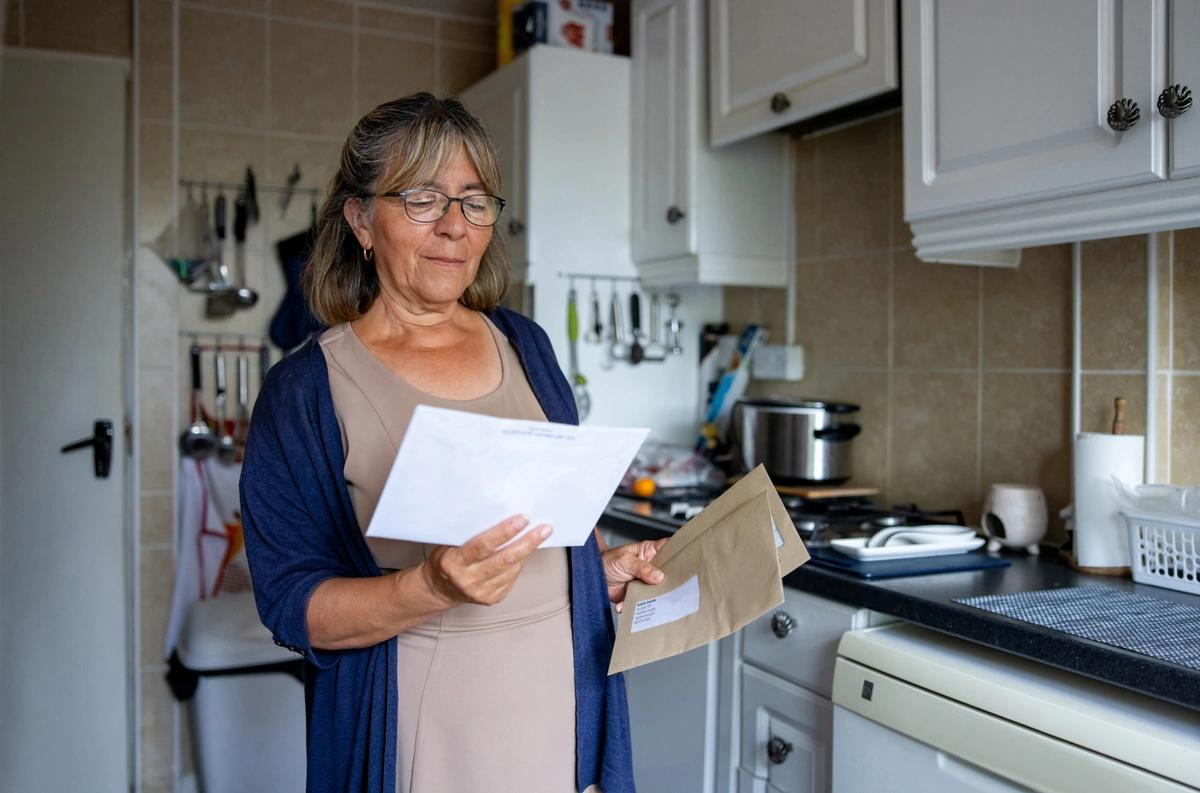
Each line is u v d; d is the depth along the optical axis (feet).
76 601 8.80
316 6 9.48
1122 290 5.46
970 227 5.14
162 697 9.11
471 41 10.13
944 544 5.52
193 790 9.17
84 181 8.75
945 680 4.18
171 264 8.98
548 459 3.11
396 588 3.32
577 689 3.86
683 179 7.86
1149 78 4.17
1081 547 5.24
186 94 9.05
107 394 8.83
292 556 3.67
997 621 4.18
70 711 8.82
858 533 6.19
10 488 8.63
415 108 3.71
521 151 8.38
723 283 7.97
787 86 6.63
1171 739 3.39
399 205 3.65
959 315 6.63
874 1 5.85
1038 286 6.05
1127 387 5.44
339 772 3.75
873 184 7.38
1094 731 3.58
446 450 2.90
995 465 6.37
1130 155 4.25
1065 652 3.87
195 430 9.01
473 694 3.65
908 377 7.06
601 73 8.45
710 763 5.99
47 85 8.66
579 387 8.50
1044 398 6.02
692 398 9.11
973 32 5.01
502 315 4.32
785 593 5.44
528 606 3.77
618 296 8.63
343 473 3.71
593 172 8.46
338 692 3.73
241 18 9.22
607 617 4.02
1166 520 4.73
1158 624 4.09
